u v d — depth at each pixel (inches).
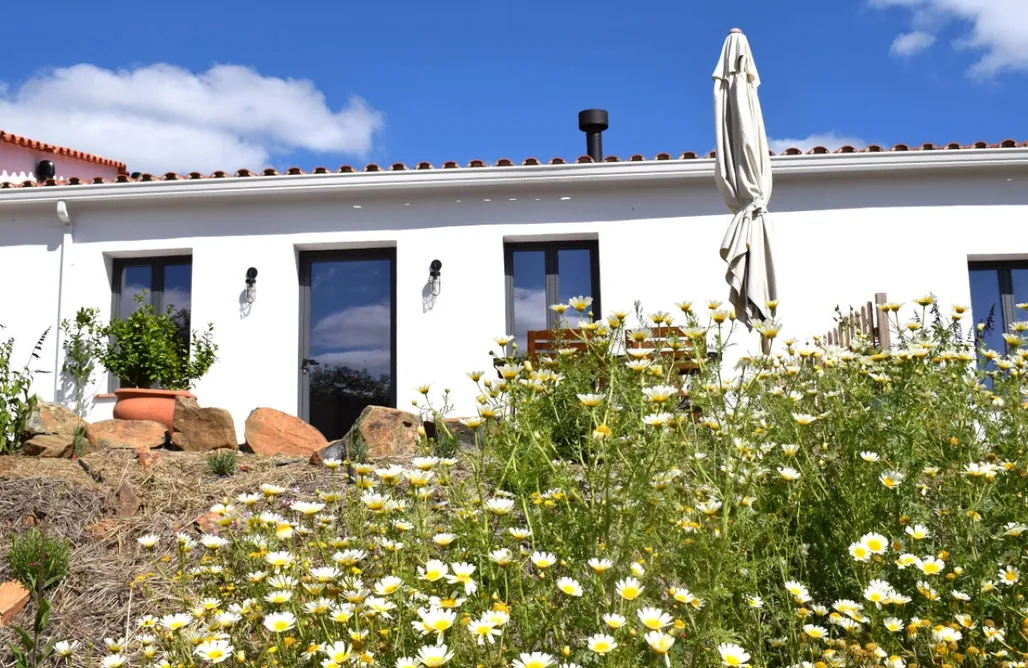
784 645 86.5
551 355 117.2
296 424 253.8
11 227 373.1
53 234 371.2
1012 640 86.7
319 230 361.7
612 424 86.7
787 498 100.6
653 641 67.8
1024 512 94.4
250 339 357.7
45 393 360.5
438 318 354.0
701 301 346.0
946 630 81.1
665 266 349.7
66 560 138.3
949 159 338.3
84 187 356.2
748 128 229.0
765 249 226.2
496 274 355.3
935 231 347.6
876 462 100.0
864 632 90.1
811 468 101.2
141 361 309.6
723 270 347.3
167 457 210.2
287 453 248.2
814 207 349.4
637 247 351.6
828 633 91.7
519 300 365.1
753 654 85.3
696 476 93.4
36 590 124.0
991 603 87.7
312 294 373.7
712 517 84.5
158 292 376.2
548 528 87.3
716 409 94.4
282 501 169.2
